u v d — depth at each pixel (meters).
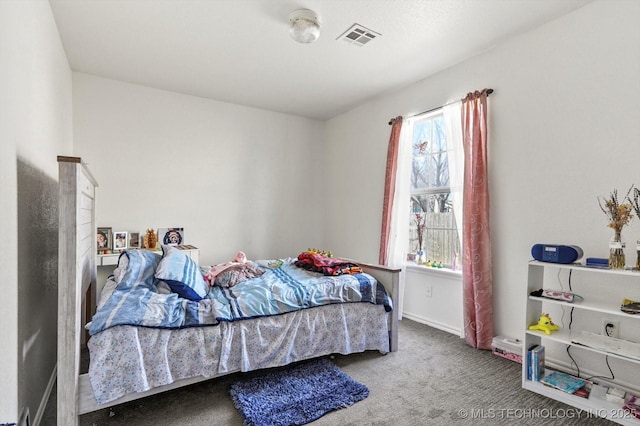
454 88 3.08
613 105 2.07
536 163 2.46
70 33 2.57
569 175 2.28
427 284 3.32
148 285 2.04
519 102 2.57
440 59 2.98
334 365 2.30
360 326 2.43
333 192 4.76
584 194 2.20
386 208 3.65
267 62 3.07
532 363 2.04
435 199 3.40
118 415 1.74
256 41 2.70
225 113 4.15
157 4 2.23
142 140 3.63
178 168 3.84
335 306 2.36
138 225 3.61
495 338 2.59
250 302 2.07
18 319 1.43
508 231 2.63
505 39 2.64
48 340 2.03
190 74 3.35
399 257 3.51
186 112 3.89
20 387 1.45
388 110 3.84
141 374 1.60
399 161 3.56
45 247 1.98
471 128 2.84
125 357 1.58
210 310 1.94
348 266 2.78
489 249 2.68
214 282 2.50
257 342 1.99
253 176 4.37
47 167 2.06
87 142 3.35
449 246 3.25
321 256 2.94
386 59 2.98
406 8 2.26
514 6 2.22
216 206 4.10
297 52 2.88
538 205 2.44
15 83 1.41
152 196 3.69
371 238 4.06
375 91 3.76
